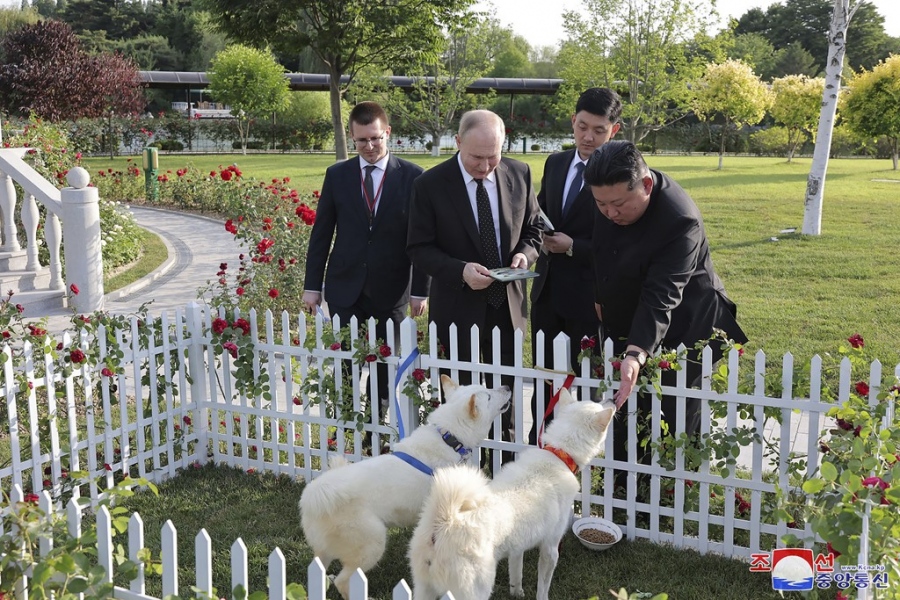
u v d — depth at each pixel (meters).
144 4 74.00
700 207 18.73
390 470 3.86
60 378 4.74
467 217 4.83
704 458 4.20
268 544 4.40
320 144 43.38
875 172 29.17
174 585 2.84
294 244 9.37
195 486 5.20
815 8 70.56
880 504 2.70
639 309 4.04
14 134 11.74
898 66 30.14
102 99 31.89
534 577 4.17
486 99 41.03
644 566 4.19
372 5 19.52
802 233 14.63
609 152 3.82
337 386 5.11
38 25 30.81
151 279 11.63
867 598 2.83
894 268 11.61
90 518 4.68
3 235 10.11
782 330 8.55
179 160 33.81
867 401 4.00
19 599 2.82
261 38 20.02
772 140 43.19
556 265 5.12
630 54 29.84
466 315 4.89
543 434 3.91
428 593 3.35
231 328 5.32
